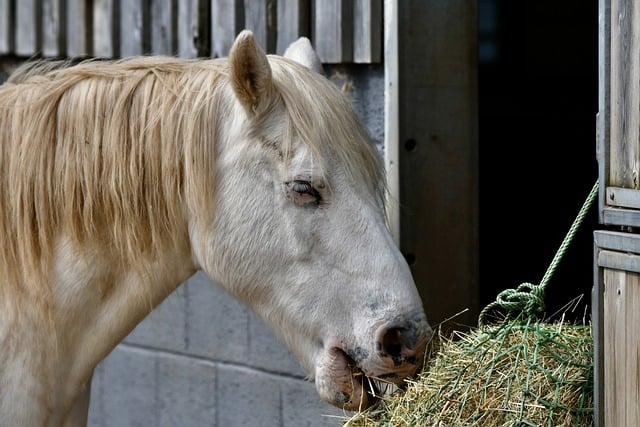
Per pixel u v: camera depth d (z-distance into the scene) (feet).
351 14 18.81
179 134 13.20
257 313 13.61
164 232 13.41
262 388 21.59
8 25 25.89
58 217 13.35
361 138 13.08
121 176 13.12
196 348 22.99
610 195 12.46
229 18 20.80
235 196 13.06
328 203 12.77
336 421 19.95
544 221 31.91
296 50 14.70
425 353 12.98
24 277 13.33
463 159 18.71
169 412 23.84
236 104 13.12
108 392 25.34
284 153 12.73
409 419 12.72
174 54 21.95
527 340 12.99
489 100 39.14
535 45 39.63
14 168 13.32
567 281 28.09
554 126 35.83
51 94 13.48
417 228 18.13
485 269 29.37
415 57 17.95
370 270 12.71
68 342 13.65
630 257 11.88
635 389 11.88
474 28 18.61
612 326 12.30
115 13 23.26
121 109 13.26
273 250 13.00
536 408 12.20
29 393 13.33
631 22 11.98
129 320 13.80
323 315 12.93
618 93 12.30
